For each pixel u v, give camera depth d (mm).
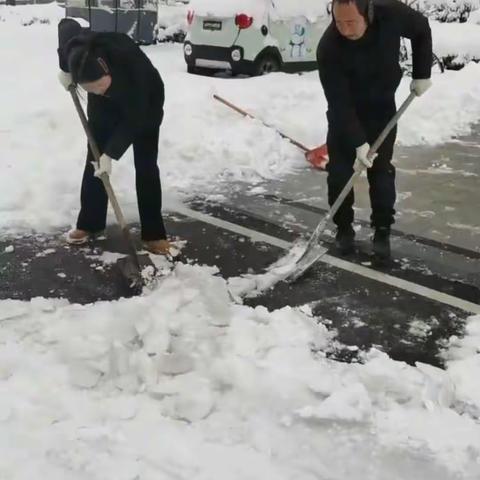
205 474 2580
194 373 3143
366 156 4086
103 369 3111
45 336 3393
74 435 2738
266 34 9789
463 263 4613
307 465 2648
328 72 4105
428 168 6715
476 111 8805
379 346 3588
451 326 3801
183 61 10969
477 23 14164
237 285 4113
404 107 4219
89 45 3832
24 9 17766
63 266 4395
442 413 2947
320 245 4809
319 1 10523
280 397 2986
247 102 7785
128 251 4270
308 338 3521
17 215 5062
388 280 4332
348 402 2918
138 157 4383
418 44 4141
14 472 2547
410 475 2619
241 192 5867
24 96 7539
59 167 5750
